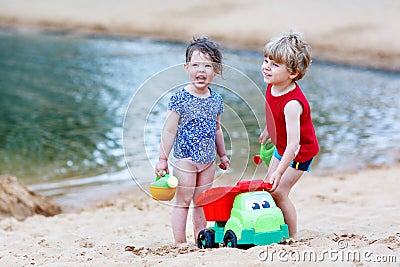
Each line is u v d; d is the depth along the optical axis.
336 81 33.59
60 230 12.73
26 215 14.59
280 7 49.00
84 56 39.81
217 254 8.18
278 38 9.18
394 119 25.11
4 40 45.88
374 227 11.10
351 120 24.84
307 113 9.27
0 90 29.98
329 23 44.78
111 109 26.45
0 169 18.64
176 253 8.97
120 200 15.82
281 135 9.37
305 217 12.88
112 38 47.78
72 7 55.12
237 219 8.73
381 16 45.53
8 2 56.78
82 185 17.31
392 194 15.38
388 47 40.66
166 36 47.53
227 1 51.19
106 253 9.52
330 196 15.30
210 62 9.15
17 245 10.95
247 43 43.59
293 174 9.43
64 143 21.44
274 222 8.77
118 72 34.47
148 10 52.53
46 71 34.91
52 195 16.45
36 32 50.03
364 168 18.72
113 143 21.50
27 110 26.22
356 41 41.88
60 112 25.86
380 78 34.88
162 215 14.13
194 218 9.73
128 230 12.49
